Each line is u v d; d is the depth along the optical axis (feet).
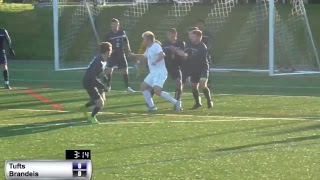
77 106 136.36
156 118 120.98
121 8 266.36
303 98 147.23
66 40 257.96
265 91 161.68
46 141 100.63
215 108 133.18
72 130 109.29
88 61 249.14
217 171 81.92
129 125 113.50
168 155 90.68
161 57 127.95
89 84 115.03
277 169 82.69
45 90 162.71
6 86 165.89
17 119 120.37
